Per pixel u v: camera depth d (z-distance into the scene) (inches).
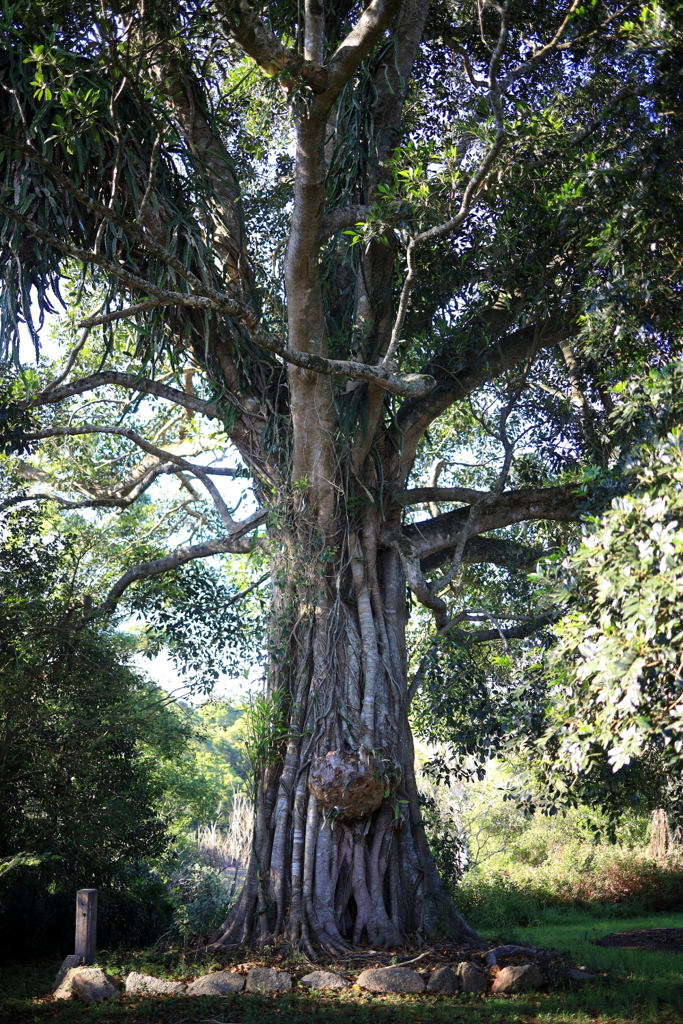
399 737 415.8
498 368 485.1
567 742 233.5
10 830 464.8
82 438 705.6
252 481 478.0
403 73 465.7
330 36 479.8
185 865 666.2
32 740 473.1
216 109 473.1
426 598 423.2
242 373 452.8
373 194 438.3
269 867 387.2
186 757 942.4
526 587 520.1
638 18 380.8
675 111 356.2
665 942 492.1
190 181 432.8
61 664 495.8
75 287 612.7
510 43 479.5
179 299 289.4
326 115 336.8
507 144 375.9
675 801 354.6
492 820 913.5
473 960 354.9
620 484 336.2
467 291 455.8
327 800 381.1
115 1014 291.3
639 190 347.6
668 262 361.1
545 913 700.0
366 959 350.3
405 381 351.9
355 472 441.7
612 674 209.5
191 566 608.7
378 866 385.7
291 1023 269.4
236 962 352.8
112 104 309.1
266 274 502.6
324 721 402.6
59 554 520.4
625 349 370.3
